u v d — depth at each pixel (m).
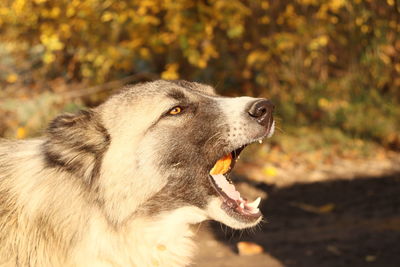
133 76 14.56
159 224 5.18
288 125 15.12
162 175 5.15
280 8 14.89
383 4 15.08
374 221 9.79
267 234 9.33
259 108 5.23
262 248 8.66
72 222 4.86
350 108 15.73
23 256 4.86
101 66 14.29
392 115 15.88
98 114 5.28
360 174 12.73
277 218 10.09
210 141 5.27
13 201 4.96
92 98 14.32
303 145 14.21
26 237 4.87
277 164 13.24
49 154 4.99
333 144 14.58
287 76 15.86
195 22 12.92
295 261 8.13
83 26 12.65
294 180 12.29
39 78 14.47
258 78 15.44
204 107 5.31
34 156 5.19
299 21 13.98
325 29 14.30
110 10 13.13
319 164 13.40
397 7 14.91
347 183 12.08
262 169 12.84
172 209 5.22
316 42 14.10
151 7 12.86
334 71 16.80
